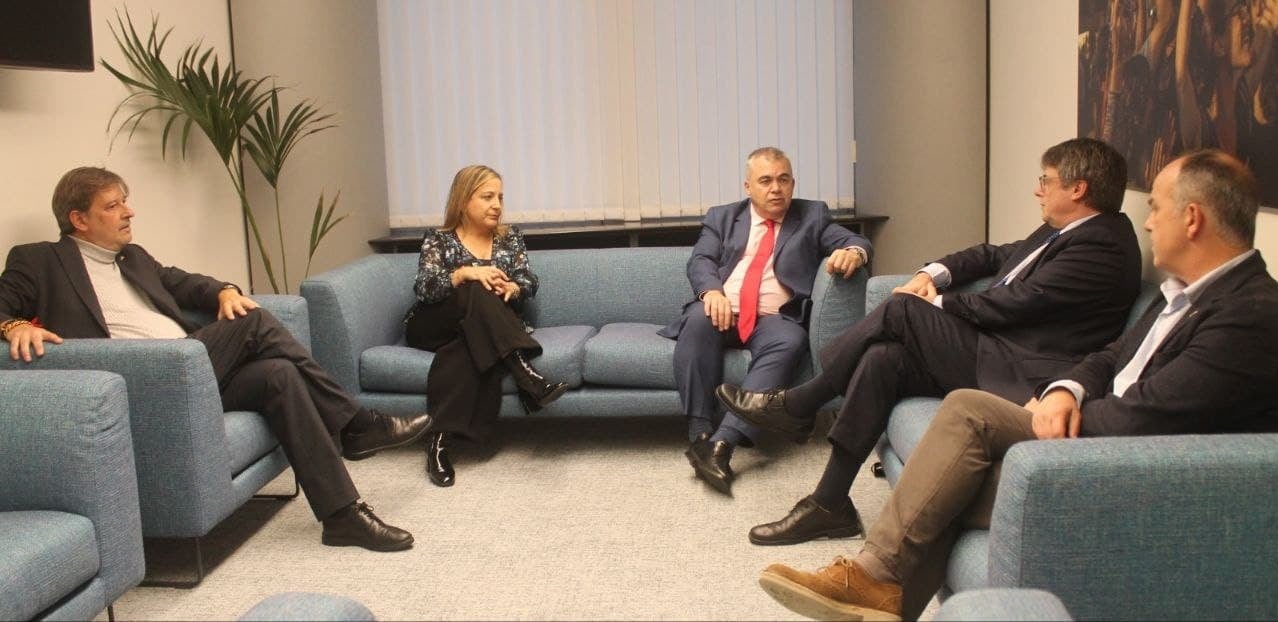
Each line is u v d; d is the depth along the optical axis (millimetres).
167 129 4043
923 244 4867
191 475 2736
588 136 5234
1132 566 1708
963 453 2154
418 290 3873
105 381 2387
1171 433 1986
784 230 3863
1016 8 4285
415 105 5215
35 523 2246
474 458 3857
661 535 3066
